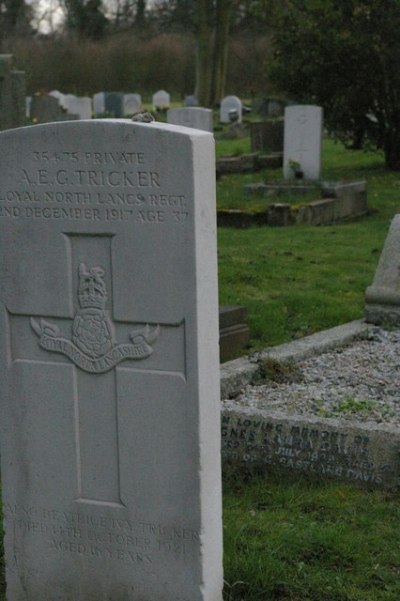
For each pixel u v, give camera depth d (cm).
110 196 230
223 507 306
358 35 1123
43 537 252
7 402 251
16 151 239
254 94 2633
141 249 229
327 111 1225
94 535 246
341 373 438
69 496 247
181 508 234
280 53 1215
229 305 508
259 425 336
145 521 239
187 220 222
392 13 1099
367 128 1233
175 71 2683
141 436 236
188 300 225
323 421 329
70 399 243
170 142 221
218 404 238
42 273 242
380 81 1166
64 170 234
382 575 260
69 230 236
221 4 2211
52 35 2927
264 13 1215
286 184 995
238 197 984
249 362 432
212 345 232
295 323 535
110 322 236
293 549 271
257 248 738
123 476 240
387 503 306
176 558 237
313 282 627
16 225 242
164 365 232
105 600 247
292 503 308
